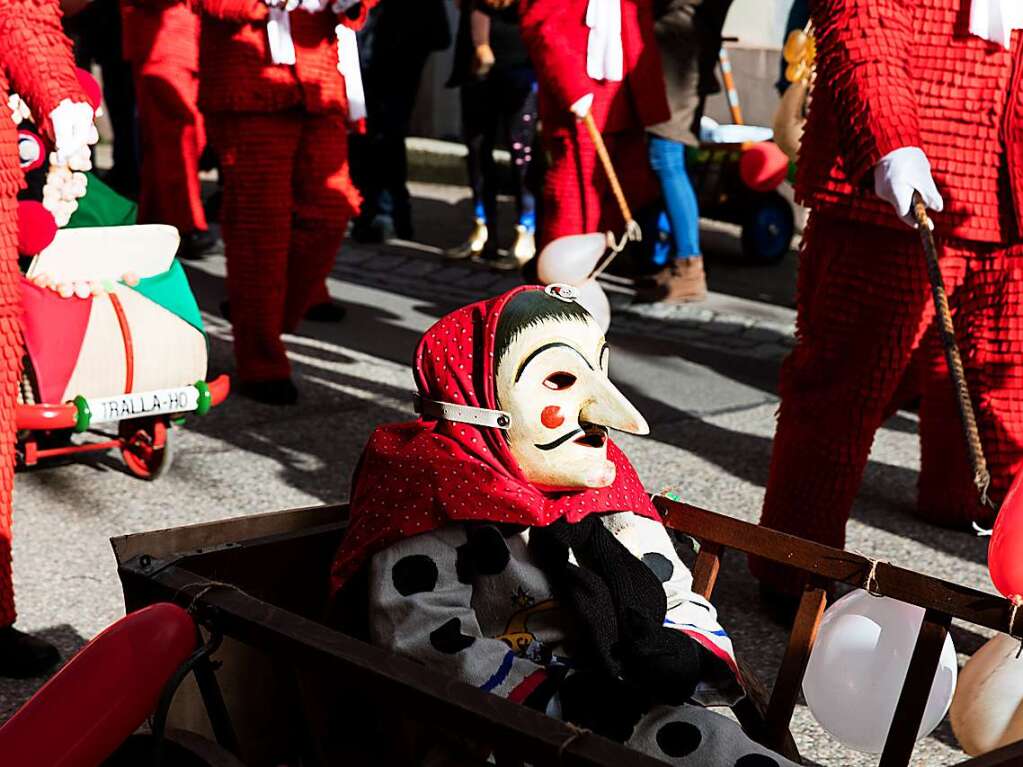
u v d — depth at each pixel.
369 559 2.27
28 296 4.06
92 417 4.13
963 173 3.28
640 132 6.07
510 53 7.74
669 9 6.65
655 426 5.40
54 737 1.80
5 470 3.21
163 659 1.88
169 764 1.92
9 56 3.10
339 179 5.54
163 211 8.15
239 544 2.40
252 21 5.05
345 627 2.36
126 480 4.66
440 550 2.22
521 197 8.14
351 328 6.86
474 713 1.69
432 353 2.33
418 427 2.37
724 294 7.64
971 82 3.24
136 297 4.23
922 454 4.41
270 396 5.55
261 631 1.95
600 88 5.80
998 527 2.38
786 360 3.66
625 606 2.15
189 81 7.89
